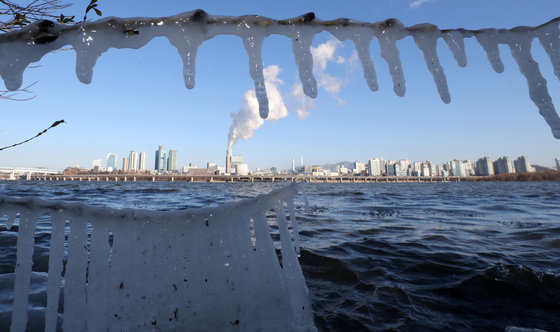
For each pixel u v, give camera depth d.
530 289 2.98
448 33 1.13
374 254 4.29
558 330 2.25
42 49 0.88
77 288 1.18
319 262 3.89
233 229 1.35
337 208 11.61
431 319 2.39
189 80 0.96
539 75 1.16
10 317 1.71
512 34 1.17
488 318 2.42
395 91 1.12
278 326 1.30
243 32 1.02
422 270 3.58
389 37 1.11
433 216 9.09
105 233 1.23
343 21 1.06
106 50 0.93
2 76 0.84
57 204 1.20
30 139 1.62
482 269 3.55
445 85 1.13
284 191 1.41
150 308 1.22
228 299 1.29
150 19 0.93
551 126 1.14
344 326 2.26
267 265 1.36
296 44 1.06
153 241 1.27
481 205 13.37
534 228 6.59
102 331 1.16
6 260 3.55
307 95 1.05
